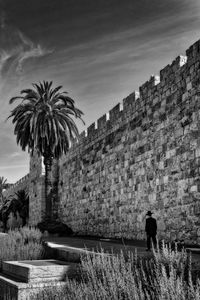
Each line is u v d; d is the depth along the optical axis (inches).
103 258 315.9
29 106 1336.1
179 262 282.7
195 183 688.4
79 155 1443.2
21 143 1348.4
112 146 1121.4
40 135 1325.0
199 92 695.7
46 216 1380.4
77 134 1387.8
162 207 803.4
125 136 1029.8
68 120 1354.6
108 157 1149.7
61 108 1389.0
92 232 1251.8
